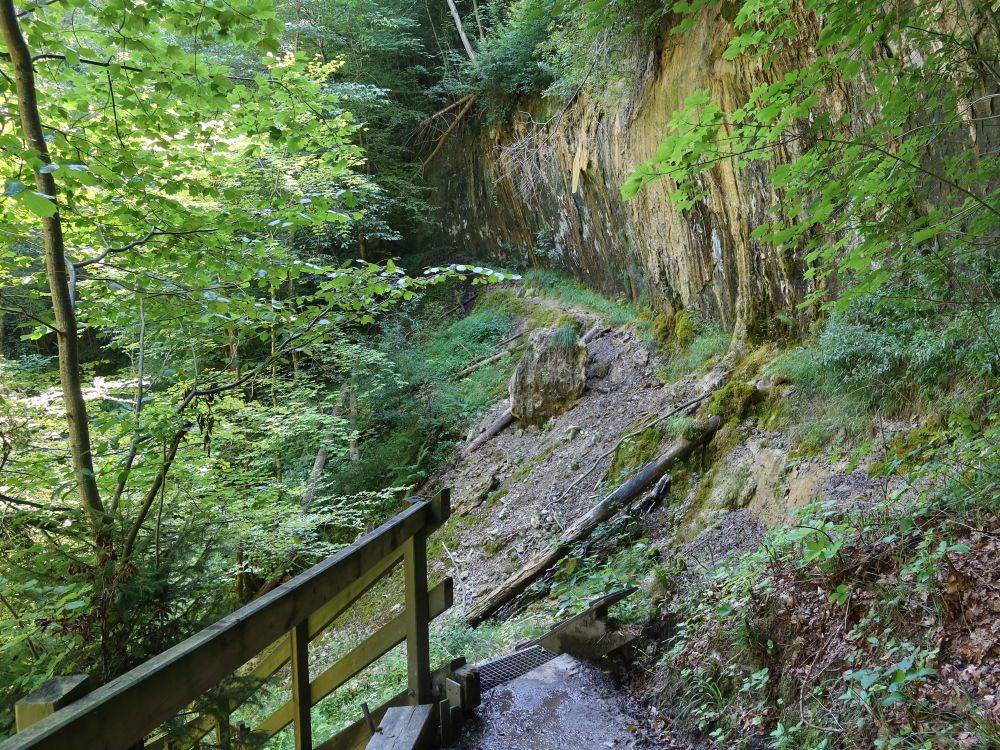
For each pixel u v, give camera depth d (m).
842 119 2.93
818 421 5.31
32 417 4.31
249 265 5.08
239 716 4.35
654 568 4.71
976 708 2.29
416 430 11.21
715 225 7.67
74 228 5.11
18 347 12.32
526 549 7.07
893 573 3.00
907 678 2.39
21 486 4.03
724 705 3.12
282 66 4.75
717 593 3.86
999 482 3.03
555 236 13.06
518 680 3.49
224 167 5.84
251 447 8.41
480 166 14.91
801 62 5.45
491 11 14.02
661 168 2.93
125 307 5.20
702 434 6.36
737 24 3.01
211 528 3.26
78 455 3.90
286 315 5.26
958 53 3.36
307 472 11.16
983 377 4.08
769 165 6.23
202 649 1.59
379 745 2.61
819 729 2.67
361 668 2.96
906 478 3.80
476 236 15.88
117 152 4.52
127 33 4.02
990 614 2.54
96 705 1.25
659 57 7.83
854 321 5.32
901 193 3.13
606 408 8.74
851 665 2.80
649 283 9.96
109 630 2.65
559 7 3.50
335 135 5.50
